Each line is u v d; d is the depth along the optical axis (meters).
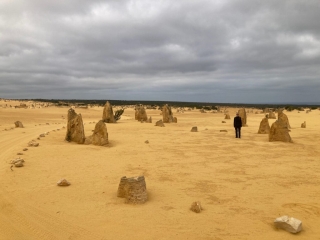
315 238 6.23
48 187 9.23
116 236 6.20
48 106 87.12
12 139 19.31
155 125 33.69
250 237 6.21
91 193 8.79
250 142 20.25
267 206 7.97
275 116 56.12
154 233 6.33
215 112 82.31
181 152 16.06
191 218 7.09
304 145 19.06
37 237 6.21
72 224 6.74
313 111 76.00
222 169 12.19
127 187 8.15
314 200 8.47
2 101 96.31
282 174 11.42
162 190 9.26
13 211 7.43
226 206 7.93
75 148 16.36
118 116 43.31
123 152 15.74
